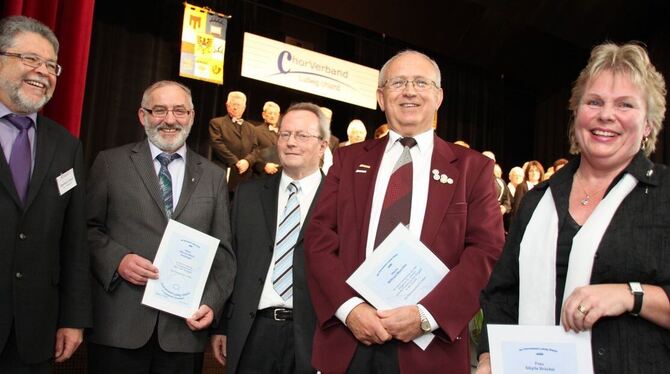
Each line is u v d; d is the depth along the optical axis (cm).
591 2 870
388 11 891
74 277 205
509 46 985
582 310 126
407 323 174
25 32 197
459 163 198
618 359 129
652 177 135
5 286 184
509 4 889
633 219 132
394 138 202
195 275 230
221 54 771
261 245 245
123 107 762
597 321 132
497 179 763
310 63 853
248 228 251
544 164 1115
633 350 128
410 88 200
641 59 142
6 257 185
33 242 190
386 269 181
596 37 922
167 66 798
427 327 174
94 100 745
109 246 224
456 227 187
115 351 220
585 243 135
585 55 993
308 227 201
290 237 244
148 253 228
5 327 183
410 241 181
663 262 126
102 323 221
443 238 187
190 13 756
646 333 128
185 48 748
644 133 144
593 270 133
